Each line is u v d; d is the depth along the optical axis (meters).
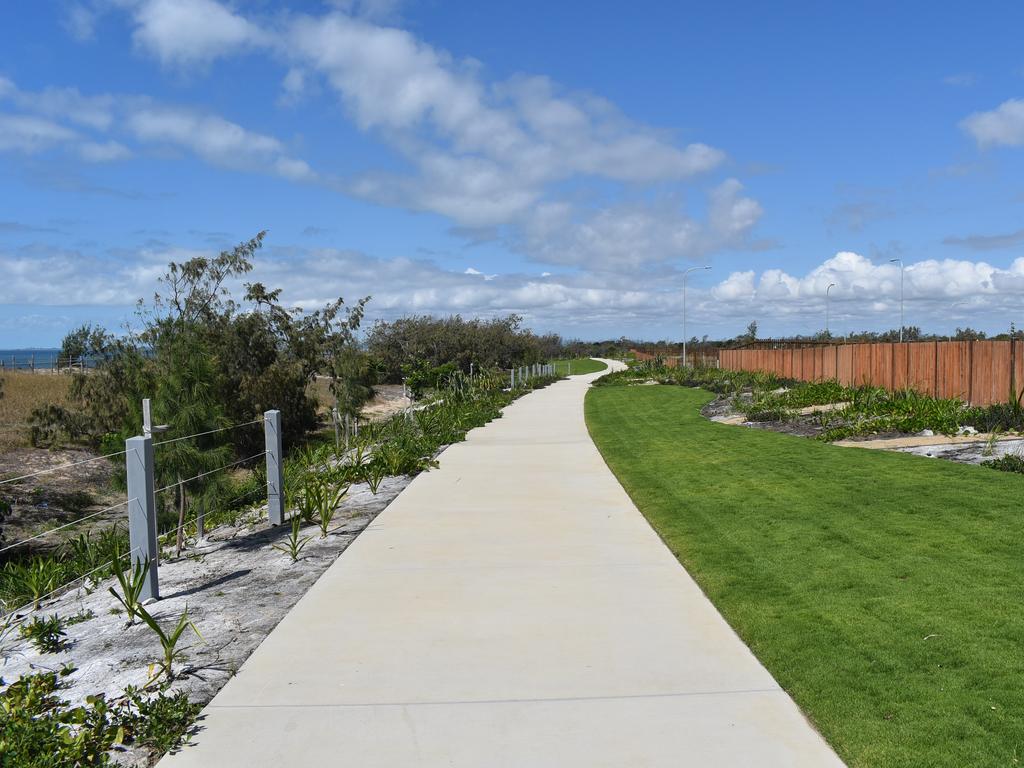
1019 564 6.89
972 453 12.88
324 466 14.08
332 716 4.46
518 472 13.30
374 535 8.81
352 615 6.14
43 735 4.09
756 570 7.08
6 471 18.94
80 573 9.16
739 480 11.63
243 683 4.92
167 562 8.15
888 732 4.14
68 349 23.25
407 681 4.91
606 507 10.24
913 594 6.23
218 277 21.53
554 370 61.81
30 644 5.91
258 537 9.01
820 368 27.27
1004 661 4.93
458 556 7.86
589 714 4.45
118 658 5.45
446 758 4.00
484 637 5.63
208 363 9.00
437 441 17.08
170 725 4.29
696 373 43.91
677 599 6.43
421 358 51.25
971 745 3.99
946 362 18.97
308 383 24.97
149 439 6.73
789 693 4.68
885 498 9.71
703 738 4.17
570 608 6.23
